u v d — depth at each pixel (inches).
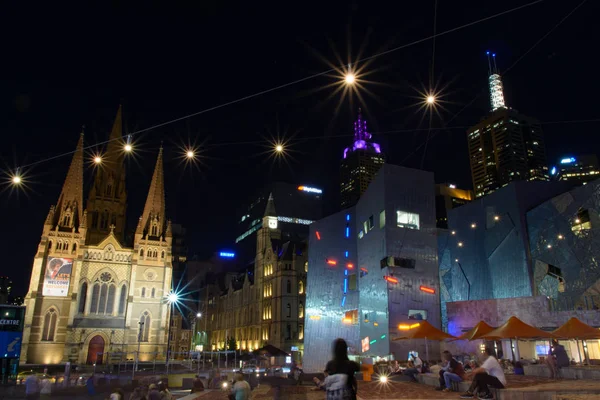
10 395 1268.5
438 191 4776.1
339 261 2482.8
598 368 846.5
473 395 621.0
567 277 1781.5
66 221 3673.7
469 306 1910.7
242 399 567.5
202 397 818.8
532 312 1686.8
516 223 2059.5
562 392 569.0
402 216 2011.6
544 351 1617.9
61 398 1291.8
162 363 3002.0
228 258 7091.5
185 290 6441.9
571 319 1013.8
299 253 3956.7
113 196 4325.8
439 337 1168.8
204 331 5615.2
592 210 1715.1
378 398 629.0
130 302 3595.0
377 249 2022.6
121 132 4566.9
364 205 2251.5
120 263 3730.3
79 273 3531.0
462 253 2412.6
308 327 2645.2
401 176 2070.6
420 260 1980.8
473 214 2379.4
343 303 2369.6
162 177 4220.0
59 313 3400.6
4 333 1523.1
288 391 663.8
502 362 1282.0
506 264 2096.5
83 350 3336.6
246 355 2741.1
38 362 3225.9
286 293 3779.5
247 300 4480.8
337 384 285.7
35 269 3417.8
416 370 1023.6
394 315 1855.3
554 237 1873.8
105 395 1336.1
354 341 2215.8
